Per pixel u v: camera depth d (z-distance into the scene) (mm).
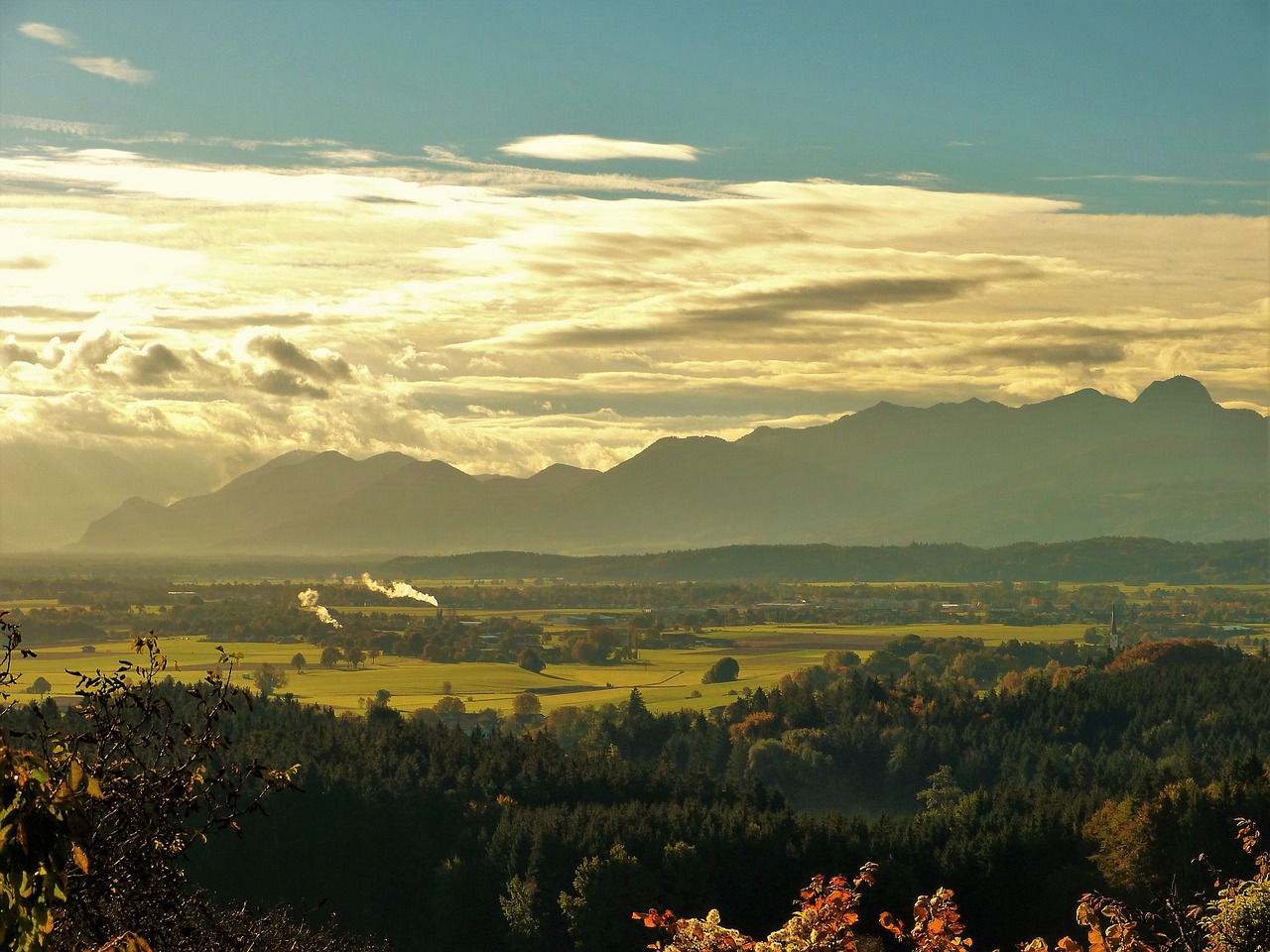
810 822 105938
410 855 104000
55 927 11438
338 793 104312
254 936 14359
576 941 90438
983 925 96375
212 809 12297
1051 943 91062
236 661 12844
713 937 18609
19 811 9133
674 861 94312
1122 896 89875
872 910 95375
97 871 11641
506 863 100688
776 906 98250
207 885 88188
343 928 93938
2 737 9508
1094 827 100938
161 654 12719
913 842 101625
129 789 11844
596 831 99688
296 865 93562
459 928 97500
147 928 11781
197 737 12414
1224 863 89000
